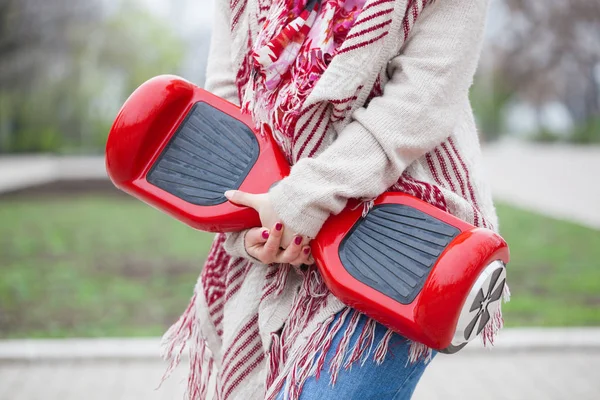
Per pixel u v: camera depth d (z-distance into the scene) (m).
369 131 1.28
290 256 1.31
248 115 1.45
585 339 3.94
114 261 6.71
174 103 1.45
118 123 1.42
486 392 3.33
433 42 1.29
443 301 1.19
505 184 14.70
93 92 28.23
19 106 26.31
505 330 4.11
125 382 3.46
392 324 1.24
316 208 1.26
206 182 1.41
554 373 3.55
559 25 29.34
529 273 6.03
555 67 32.09
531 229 8.55
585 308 4.82
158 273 6.18
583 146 32.88
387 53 1.31
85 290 5.52
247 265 1.52
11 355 3.75
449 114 1.30
